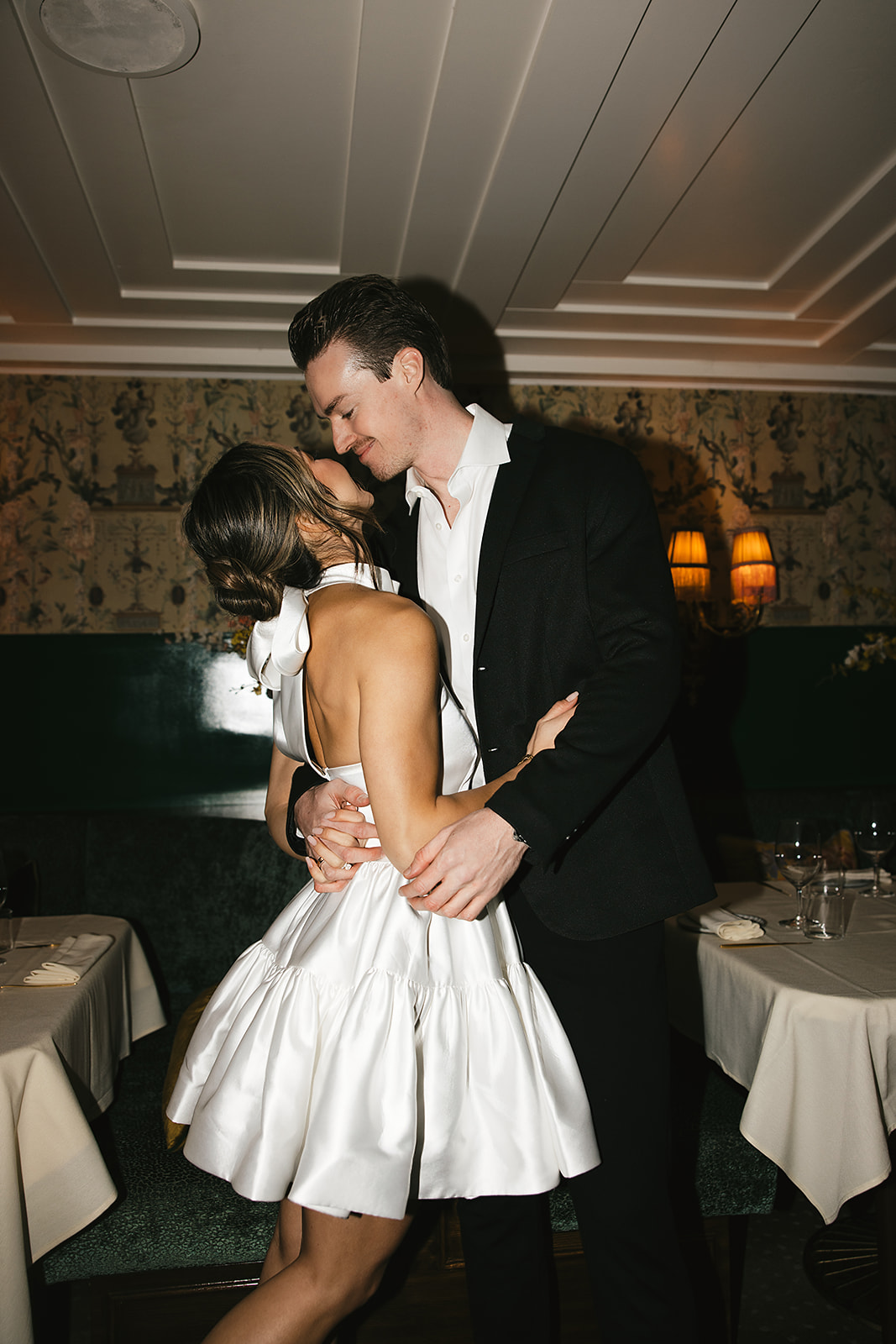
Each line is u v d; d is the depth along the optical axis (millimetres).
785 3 2000
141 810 3863
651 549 1307
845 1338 1893
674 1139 1880
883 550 4367
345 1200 983
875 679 4316
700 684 4195
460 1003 1132
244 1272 1745
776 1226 2361
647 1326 1247
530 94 2205
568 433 1449
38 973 1867
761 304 3621
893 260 3172
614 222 2955
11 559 3857
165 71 2166
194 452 3959
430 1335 1734
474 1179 1085
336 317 1369
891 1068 1594
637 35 2049
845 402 4367
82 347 3746
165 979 2982
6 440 3877
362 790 1133
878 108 2426
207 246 3074
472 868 1043
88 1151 1533
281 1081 1075
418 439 1445
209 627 3930
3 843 2996
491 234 2881
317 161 2609
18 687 3826
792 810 3600
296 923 1265
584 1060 1276
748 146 2590
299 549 1165
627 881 1282
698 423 4262
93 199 2723
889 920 2143
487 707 1376
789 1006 1629
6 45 2027
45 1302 1718
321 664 1138
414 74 2188
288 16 2035
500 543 1366
